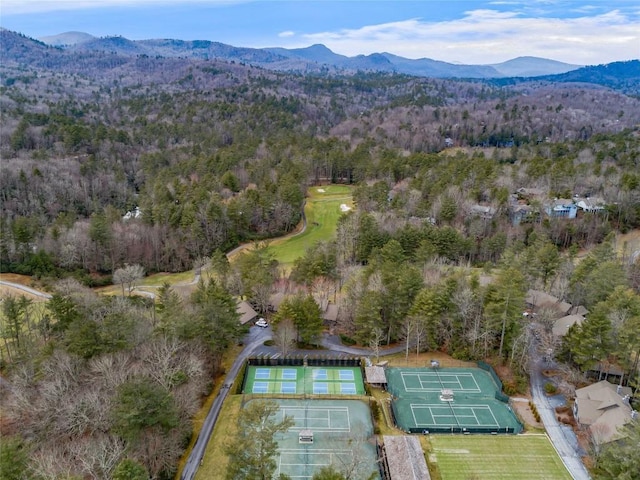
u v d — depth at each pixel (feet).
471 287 266.57
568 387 227.20
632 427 172.65
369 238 359.25
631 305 238.68
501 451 190.60
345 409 216.54
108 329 209.26
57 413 177.06
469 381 238.48
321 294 307.37
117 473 131.64
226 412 211.41
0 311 265.75
